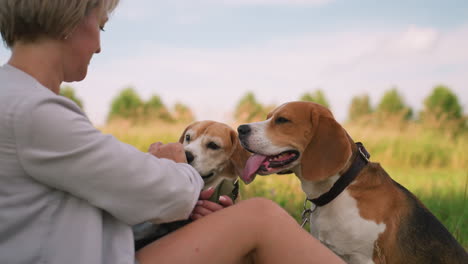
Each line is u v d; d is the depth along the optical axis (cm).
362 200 275
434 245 280
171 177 164
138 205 157
